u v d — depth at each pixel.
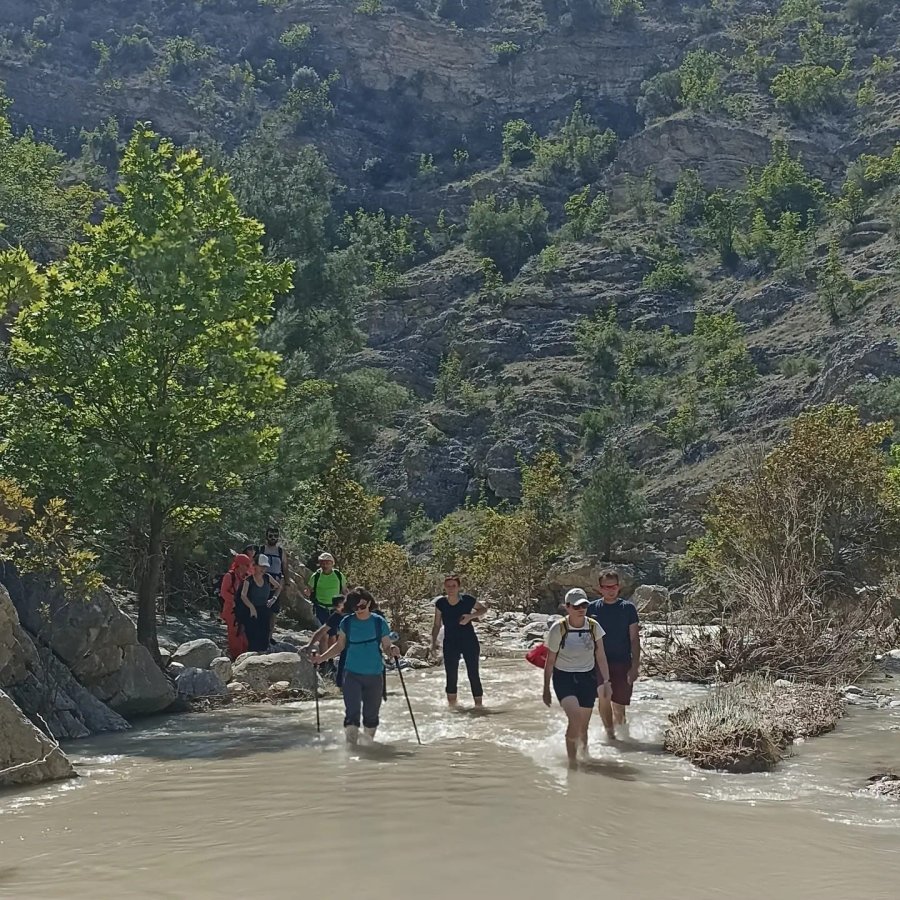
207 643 15.06
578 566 34.53
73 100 138.00
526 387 91.44
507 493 82.44
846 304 82.75
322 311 47.84
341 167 140.12
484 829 6.76
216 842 6.54
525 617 25.30
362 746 9.91
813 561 18.83
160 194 15.55
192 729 11.30
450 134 148.00
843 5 148.50
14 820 7.22
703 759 8.95
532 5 159.75
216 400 15.50
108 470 14.62
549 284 105.56
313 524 25.48
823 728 10.84
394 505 85.00
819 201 111.50
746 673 14.55
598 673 9.53
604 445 81.25
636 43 151.12
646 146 127.31
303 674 14.12
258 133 59.59
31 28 150.75
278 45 154.62
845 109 127.44
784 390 76.62
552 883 5.71
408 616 20.95
